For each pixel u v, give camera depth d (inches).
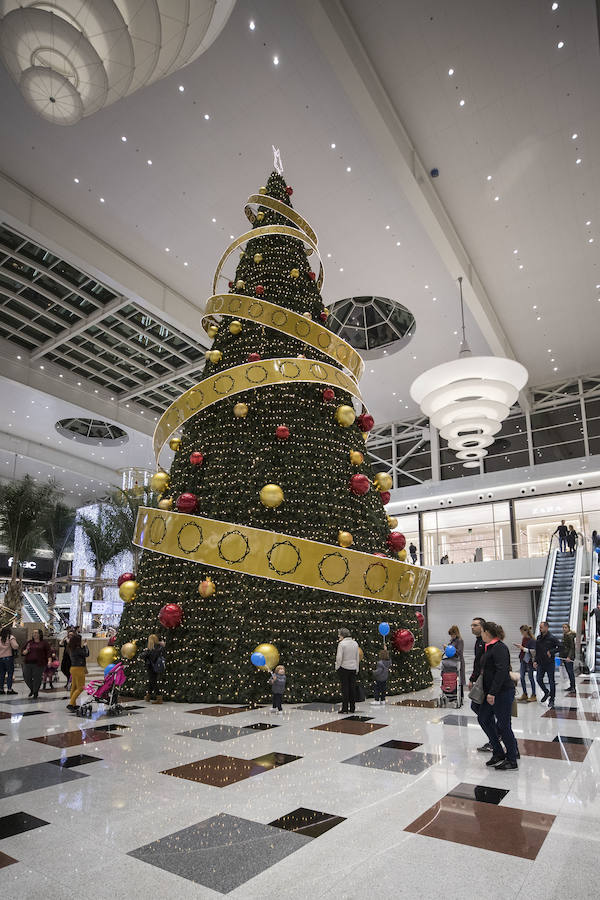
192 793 153.1
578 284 779.4
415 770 175.8
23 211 620.4
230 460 355.6
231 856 113.6
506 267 749.3
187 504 337.7
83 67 218.5
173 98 519.5
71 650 301.9
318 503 344.2
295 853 115.0
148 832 125.8
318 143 565.0
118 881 103.1
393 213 652.1
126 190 624.1
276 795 151.3
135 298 753.0
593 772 174.2
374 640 335.9
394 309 887.1
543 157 581.0
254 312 396.2
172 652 320.2
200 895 98.1
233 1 256.7
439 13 454.9
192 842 120.3
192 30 233.3
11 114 534.9
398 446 1259.8
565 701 330.0
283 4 439.8
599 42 465.4
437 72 501.7
